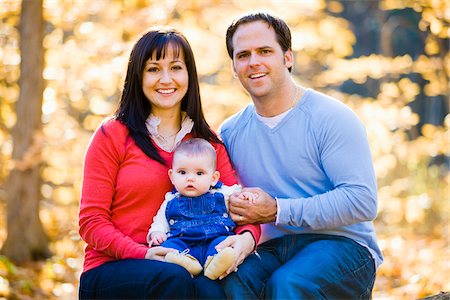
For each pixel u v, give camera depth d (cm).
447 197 1104
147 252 332
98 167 345
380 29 1880
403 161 1153
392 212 1070
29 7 824
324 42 998
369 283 366
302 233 366
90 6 849
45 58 848
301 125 367
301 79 1188
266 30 369
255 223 354
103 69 827
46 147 828
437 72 997
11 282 672
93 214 340
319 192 367
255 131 378
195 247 345
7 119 905
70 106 952
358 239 368
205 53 901
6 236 847
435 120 1855
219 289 324
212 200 353
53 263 784
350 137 357
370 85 1855
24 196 841
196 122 374
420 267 729
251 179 377
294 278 327
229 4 902
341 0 1909
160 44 358
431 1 761
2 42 891
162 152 362
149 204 351
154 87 360
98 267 340
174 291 311
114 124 354
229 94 931
